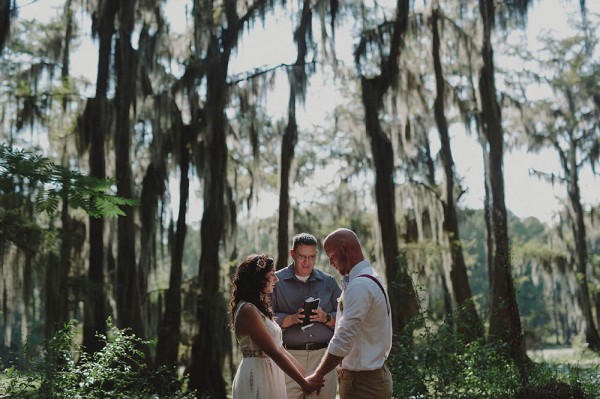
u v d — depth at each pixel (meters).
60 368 6.51
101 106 16.50
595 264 30.16
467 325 7.30
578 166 29.16
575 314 29.23
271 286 4.29
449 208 20.86
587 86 28.38
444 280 21.73
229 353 16.73
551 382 6.98
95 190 5.86
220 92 17.42
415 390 6.55
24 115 17.61
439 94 20.48
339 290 5.43
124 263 16.08
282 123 20.95
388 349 4.28
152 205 17.28
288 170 18.75
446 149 20.78
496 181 17.83
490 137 18.05
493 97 18.33
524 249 29.23
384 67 18.77
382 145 17.81
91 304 15.10
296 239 5.24
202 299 16.77
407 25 19.03
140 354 6.64
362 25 19.86
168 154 18.64
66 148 17.78
